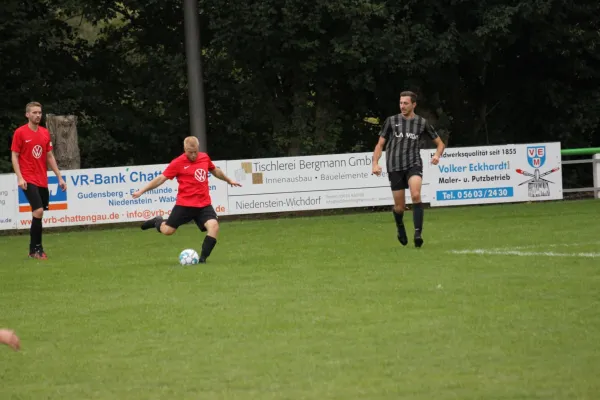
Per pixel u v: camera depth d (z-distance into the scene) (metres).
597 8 64.19
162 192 46.81
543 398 12.97
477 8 58.66
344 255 29.92
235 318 19.52
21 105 63.09
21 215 45.09
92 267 29.62
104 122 64.44
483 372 14.45
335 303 20.83
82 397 13.82
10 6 60.19
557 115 67.69
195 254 29.05
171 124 65.12
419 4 59.06
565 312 19.00
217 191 47.06
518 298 20.70
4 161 60.31
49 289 24.94
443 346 16.28
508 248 30.31
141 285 24.88
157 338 17.86
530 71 66.75
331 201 48.28
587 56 66.25
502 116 69.00
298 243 34.62
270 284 24.03
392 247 31.78
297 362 15.50
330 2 56.38
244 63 63.09
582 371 14.32
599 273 24.19
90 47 65.75
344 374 14.62
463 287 22.36
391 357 15.62
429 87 62.59
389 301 20.83
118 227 48.81
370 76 59.09
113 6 63.84
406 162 30.48
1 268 30.22
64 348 17.25
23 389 14.36
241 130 65.81
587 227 37.06
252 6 57.69
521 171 51.00
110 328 19.02
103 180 46.09
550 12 60.06
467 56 60.75
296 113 62.12
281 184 47.72
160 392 13.95
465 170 50.09
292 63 60.62
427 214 46.62
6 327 19.44
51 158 33.06
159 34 66.12
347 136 65.81
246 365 15.43
